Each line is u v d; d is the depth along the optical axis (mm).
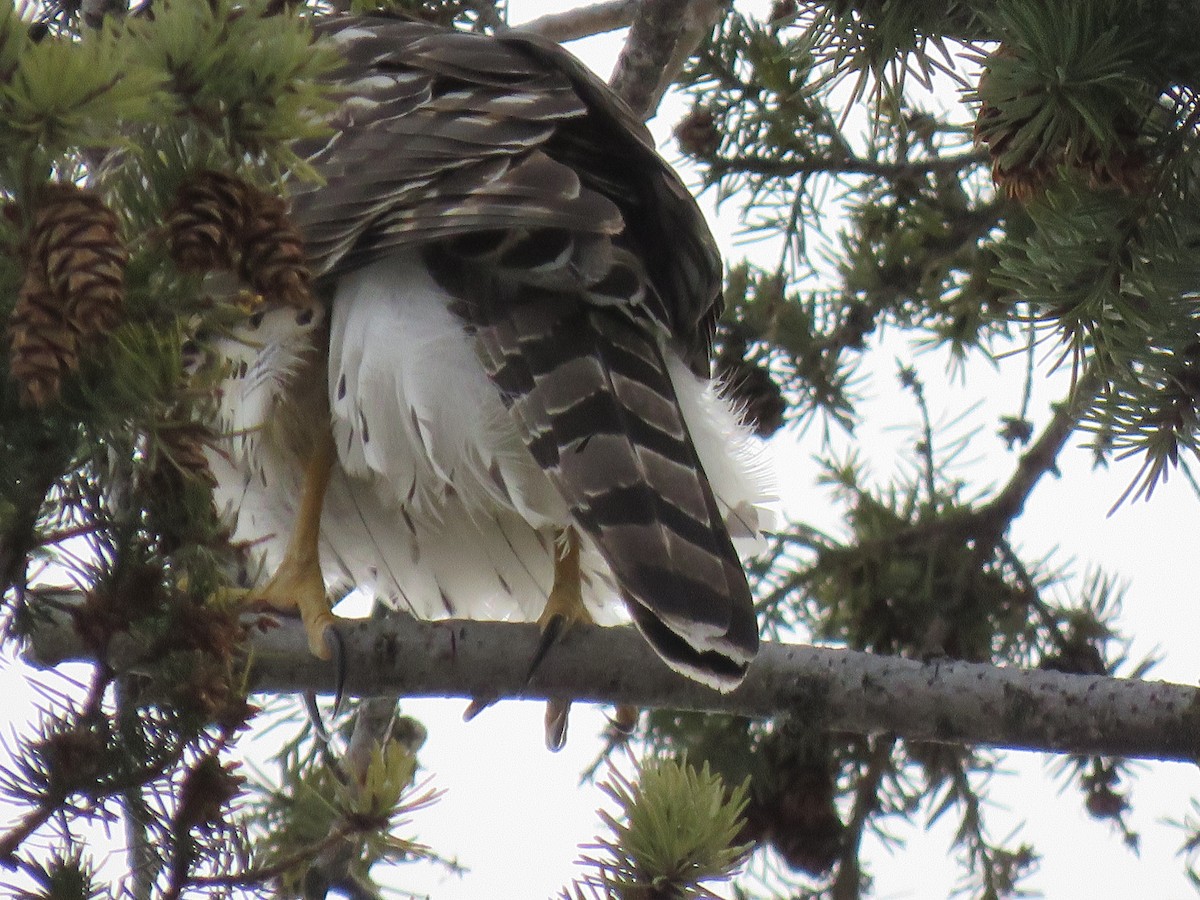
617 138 7312
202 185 4762
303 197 6617
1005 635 9805
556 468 6441
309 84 4703
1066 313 6887
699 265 7395
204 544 5168
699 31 9102
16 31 4199
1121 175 6848
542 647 6762
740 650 6125
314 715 7035
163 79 4336
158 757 5133
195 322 5027
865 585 9766
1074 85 6578
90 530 5062
